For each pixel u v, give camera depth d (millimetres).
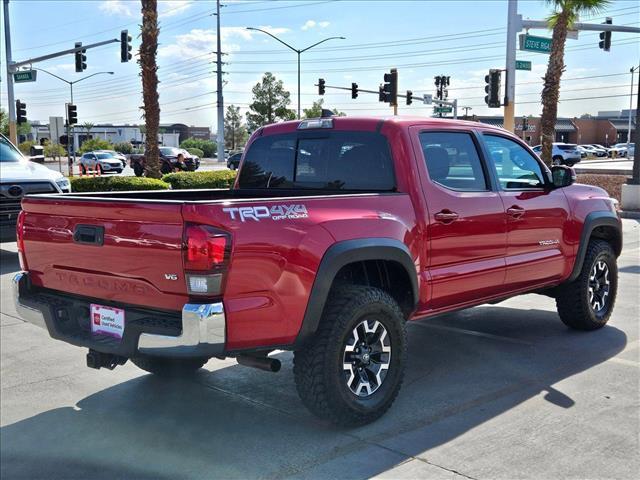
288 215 3994
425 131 5051
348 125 5164
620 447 4043
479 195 5281
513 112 19719
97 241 4070
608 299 6805
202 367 5707
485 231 5273
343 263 4152
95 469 3893
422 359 5836
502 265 5445
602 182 23656
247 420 4547
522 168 5902
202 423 4508
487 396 4914
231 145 113438
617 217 6781
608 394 4926
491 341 6379
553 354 5934
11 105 31797
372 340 4434
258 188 5840
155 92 20266
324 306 4199
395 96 27625
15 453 4109
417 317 4941
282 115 66438
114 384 5328
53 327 4375
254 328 3824
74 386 5289
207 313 3596
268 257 3836
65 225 4285
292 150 5582
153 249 3785
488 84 19812
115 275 4047
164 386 5262
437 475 3713
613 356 5859
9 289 8891
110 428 4449
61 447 4180
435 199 4906
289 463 3896
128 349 3902
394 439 4191
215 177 21531
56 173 11609
